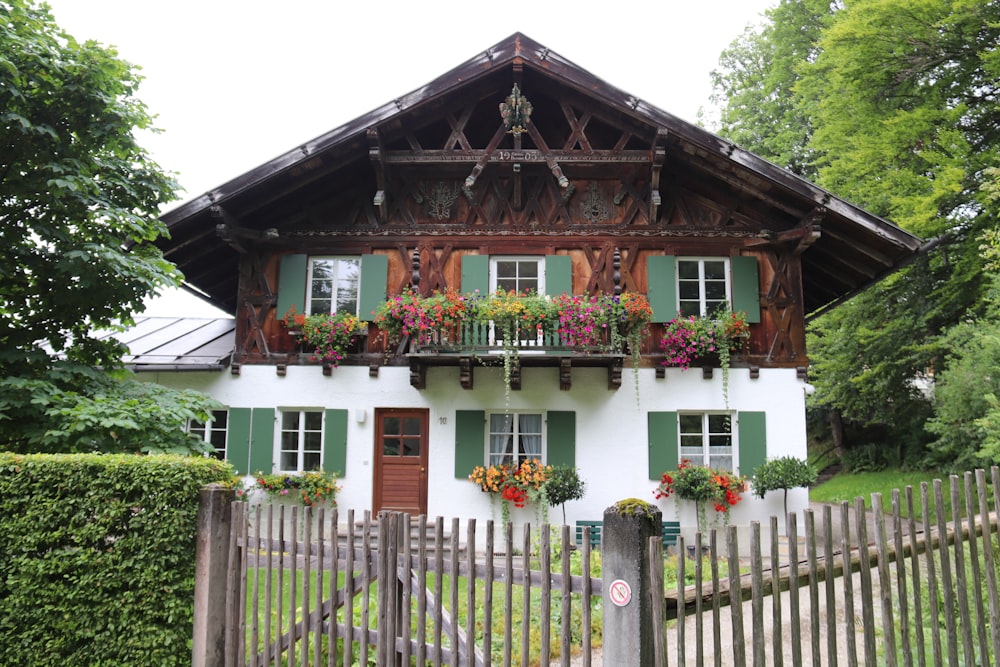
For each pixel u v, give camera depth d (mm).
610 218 11953
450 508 11078
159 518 4656
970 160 12344
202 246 11969
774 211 11633
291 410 11648
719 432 11297
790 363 11188
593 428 11172
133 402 7262
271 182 11188
